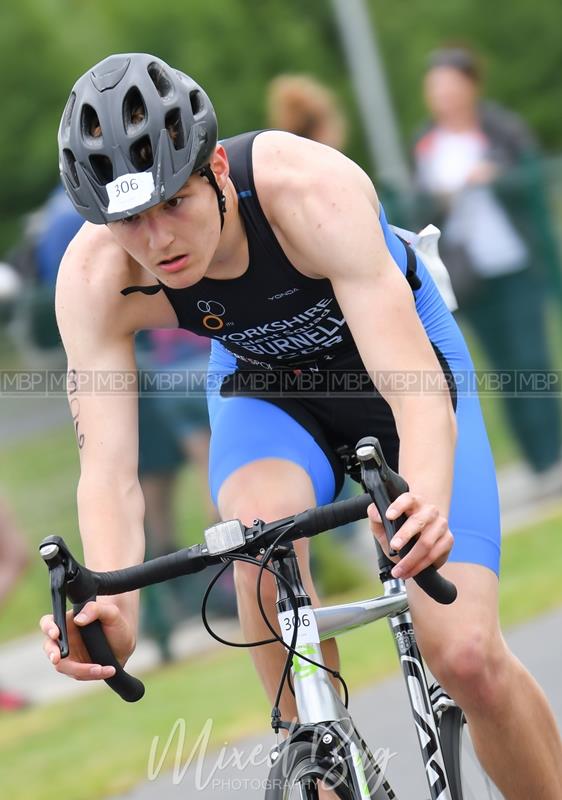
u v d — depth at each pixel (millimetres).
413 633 8383
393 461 9273
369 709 13383
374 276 7578
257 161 7836
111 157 7078
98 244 8141
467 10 53781
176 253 7227
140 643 17375
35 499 18109
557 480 21438
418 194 20734
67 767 13312
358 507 6773
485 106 21406
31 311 18234
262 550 7281
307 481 8633
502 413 21375
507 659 8227
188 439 17328
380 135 30234
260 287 8047
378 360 7512
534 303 21219
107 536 7812
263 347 8656
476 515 8391
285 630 7289
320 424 9148
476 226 20828
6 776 13430
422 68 51625
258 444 8734
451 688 8109
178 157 7078
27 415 18312
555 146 53781
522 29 54000
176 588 17391
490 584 8281
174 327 8438
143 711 14930
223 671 15922
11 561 17641
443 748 8688
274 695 8492
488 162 20906
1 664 17172
